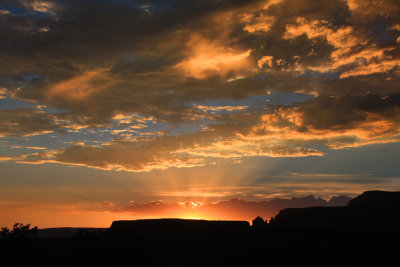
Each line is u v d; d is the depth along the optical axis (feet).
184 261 151.94
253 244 163.02
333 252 143.84
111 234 167.63
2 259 162.71
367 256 137.59
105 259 152.66
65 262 152.97
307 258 143.23
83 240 164.45
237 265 144.05
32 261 157.28
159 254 161.79
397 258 132.77
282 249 153.48
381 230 156.15
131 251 157.38
